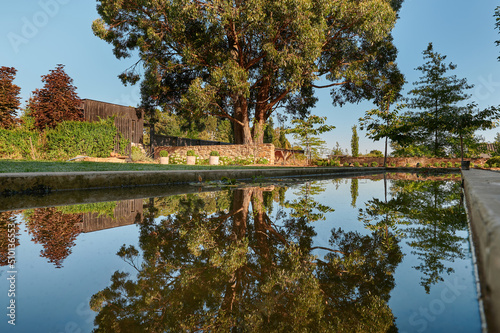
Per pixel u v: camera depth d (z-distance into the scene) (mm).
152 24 11398
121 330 525
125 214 1861
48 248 1085
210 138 36500
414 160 19094
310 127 19984
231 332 527
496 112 15586
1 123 11289
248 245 1156
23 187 2791
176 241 1219
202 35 11133
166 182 4242
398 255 951
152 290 717
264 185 4457
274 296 688
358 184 4824
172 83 15195
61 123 10781
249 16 9461
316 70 11320
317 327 527
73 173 3180
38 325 506
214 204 2348
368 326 504
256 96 15625
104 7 11531
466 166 9484
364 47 13594
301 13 9758
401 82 14656
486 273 424
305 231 1388
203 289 731
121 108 14477
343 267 868
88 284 742
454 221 1545
